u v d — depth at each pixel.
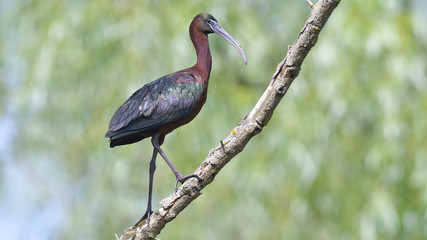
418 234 12.10
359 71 12.79
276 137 12.80
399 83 12.21
